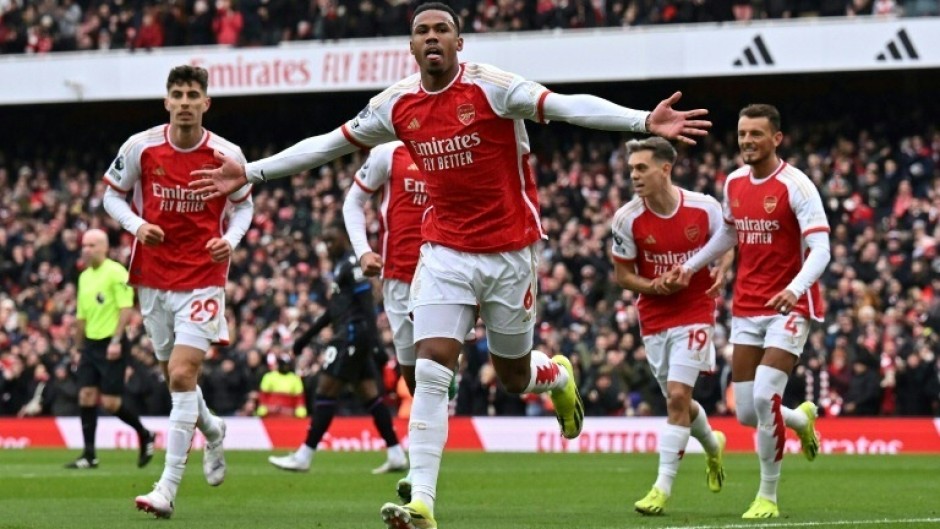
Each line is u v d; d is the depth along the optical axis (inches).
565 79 1214.3
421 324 327.9
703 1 1210.0
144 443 681.0
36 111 1513.3
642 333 441.4
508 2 1262.3
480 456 840.3
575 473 653.3
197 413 412.2
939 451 852.0
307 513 422.3
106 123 1509.6
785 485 559.8
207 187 338.3
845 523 369.7
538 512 426.6
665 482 417.1
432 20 320.8
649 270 441.4
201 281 417.7
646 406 932.0
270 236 1221.1
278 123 1483.8
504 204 328.8
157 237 406.6
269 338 1008.2
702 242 436.8
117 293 675.4
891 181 1114.1
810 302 416.5
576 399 405.7
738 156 1238.3
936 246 1014.4
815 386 887.1
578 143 1258.0
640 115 302.5
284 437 953.5
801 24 1161.4
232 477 613.6
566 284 1019.9
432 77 324.8
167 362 437.4
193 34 1318.9
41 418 1007.0
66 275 1235.2
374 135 335.6
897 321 904.9
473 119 323.0
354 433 940.6
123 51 1307.8
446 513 422.3
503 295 333.1
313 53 1258.0
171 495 398.3
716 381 937.5
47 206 1327.5
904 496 494.9
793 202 410.6
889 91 1309.1
